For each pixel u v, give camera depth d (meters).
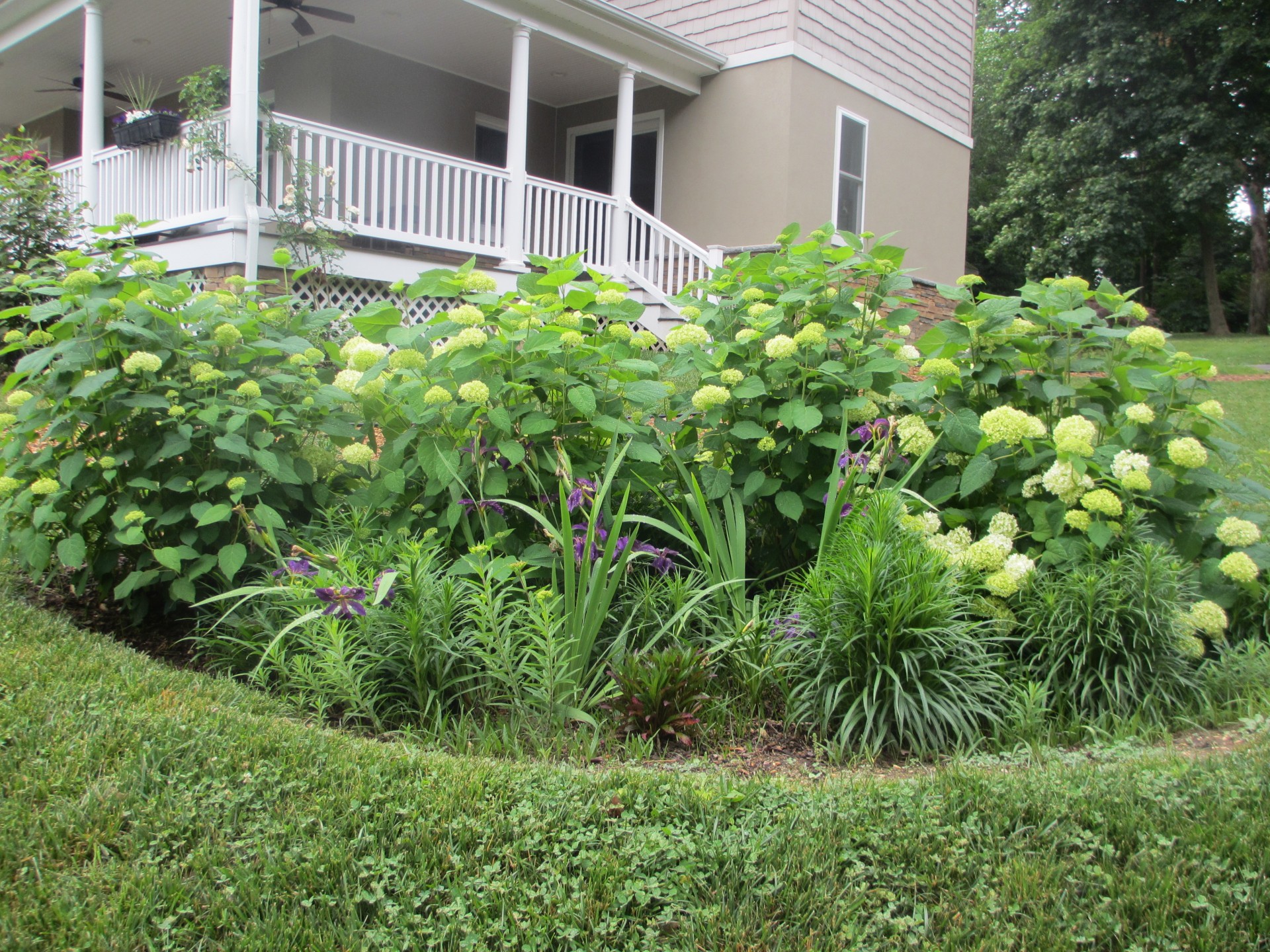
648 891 2.02
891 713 3.01
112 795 2.26
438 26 10.16
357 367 3.68
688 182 11.62
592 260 10.44
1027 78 24.55
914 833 2.24
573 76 11.78
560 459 3.39
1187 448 3.51
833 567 3.18
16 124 16.09
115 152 9.61
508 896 1.99
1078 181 23.19
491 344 3.56
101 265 4.04
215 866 2.04
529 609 2.99
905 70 12.78
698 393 3.69
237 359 3.84
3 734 2.52
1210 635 3.39
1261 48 20.47
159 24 10.84
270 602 3.43
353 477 4.13
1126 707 3.12
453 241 9.07
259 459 3.41
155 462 3.49
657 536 4.04
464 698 3.16
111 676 3.01
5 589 4.14
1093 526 3.35
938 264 13.90
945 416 3.77
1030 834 2.27
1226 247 27.28
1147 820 2.27
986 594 3.50
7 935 1.80
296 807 2.26
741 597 3.49
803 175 10.94
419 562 3.14
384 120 11.20
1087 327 3.93
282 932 1.84
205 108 8.05
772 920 1.94
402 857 2.09
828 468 3.89
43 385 3.65
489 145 12.53
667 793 2.42
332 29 10.45
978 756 2.83
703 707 3.07
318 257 8.09
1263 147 21.95
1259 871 2.07
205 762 2.46
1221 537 3.47
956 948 1.86
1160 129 21.61
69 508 3.64
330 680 2.97
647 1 11.98
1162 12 21.58
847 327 3.98
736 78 11.11
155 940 1.82
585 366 3.71
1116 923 1.92
